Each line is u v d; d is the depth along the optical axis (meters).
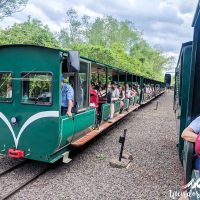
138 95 20.08
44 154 5.95
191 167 3.53
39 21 21.23
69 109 6.31
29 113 6.00
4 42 14.25
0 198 4.83
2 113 6.22
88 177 6.07
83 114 7.36
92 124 8.53
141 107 22.86
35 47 5.92
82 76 7.28
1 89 6.23
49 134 5.88
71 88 6.46
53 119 5.84
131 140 9.88
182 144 6.00
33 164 6.77
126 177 6.15
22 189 5.30
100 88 12.30
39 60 5.92
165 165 7.10
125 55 41.56
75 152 8.02
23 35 16.30
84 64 7.39
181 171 6.66
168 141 9.93
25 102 6.01
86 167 6.72
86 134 8.20
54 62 5.80
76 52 5.66
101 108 9.83
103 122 10.51
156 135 10.97
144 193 5.38
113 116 12.33
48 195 5.10
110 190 5.44
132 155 7.90
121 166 6.76
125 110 15.20
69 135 6.50
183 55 5.88
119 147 8.76
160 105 25.84
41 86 5.93
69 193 5.22
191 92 4.17
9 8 15.91
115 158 7.38
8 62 6.18
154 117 16.66
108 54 26.08
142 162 7.29
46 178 5.92
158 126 13.25
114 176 6.18
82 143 7.07
